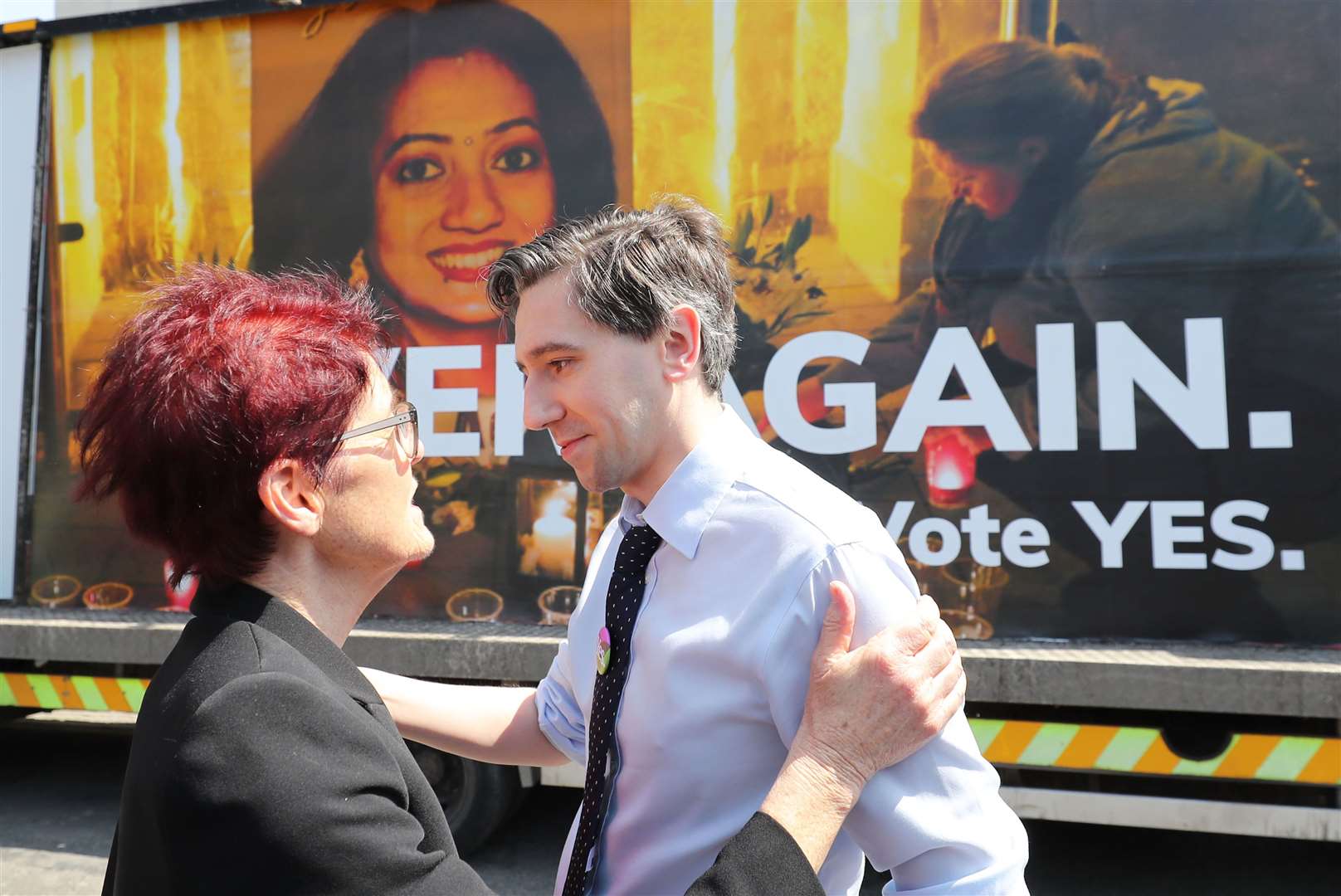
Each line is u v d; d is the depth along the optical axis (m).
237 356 0.84
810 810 0.85
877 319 2.94
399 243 3.32
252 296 0.91
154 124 3.53
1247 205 2.71
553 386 1.03
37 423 3.57
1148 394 2.75
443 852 0.83
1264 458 2.66
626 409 1.02
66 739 4.61
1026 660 2.50
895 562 1.00
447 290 3.28
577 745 1.29
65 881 2.98
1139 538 2.73
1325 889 2.87
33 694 3.33
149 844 0.74
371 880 0.72
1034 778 2.63
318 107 3.41
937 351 2.89
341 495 0.90
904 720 0.89
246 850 0.70
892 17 2.96
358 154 3.37
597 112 3.18
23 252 3.61
